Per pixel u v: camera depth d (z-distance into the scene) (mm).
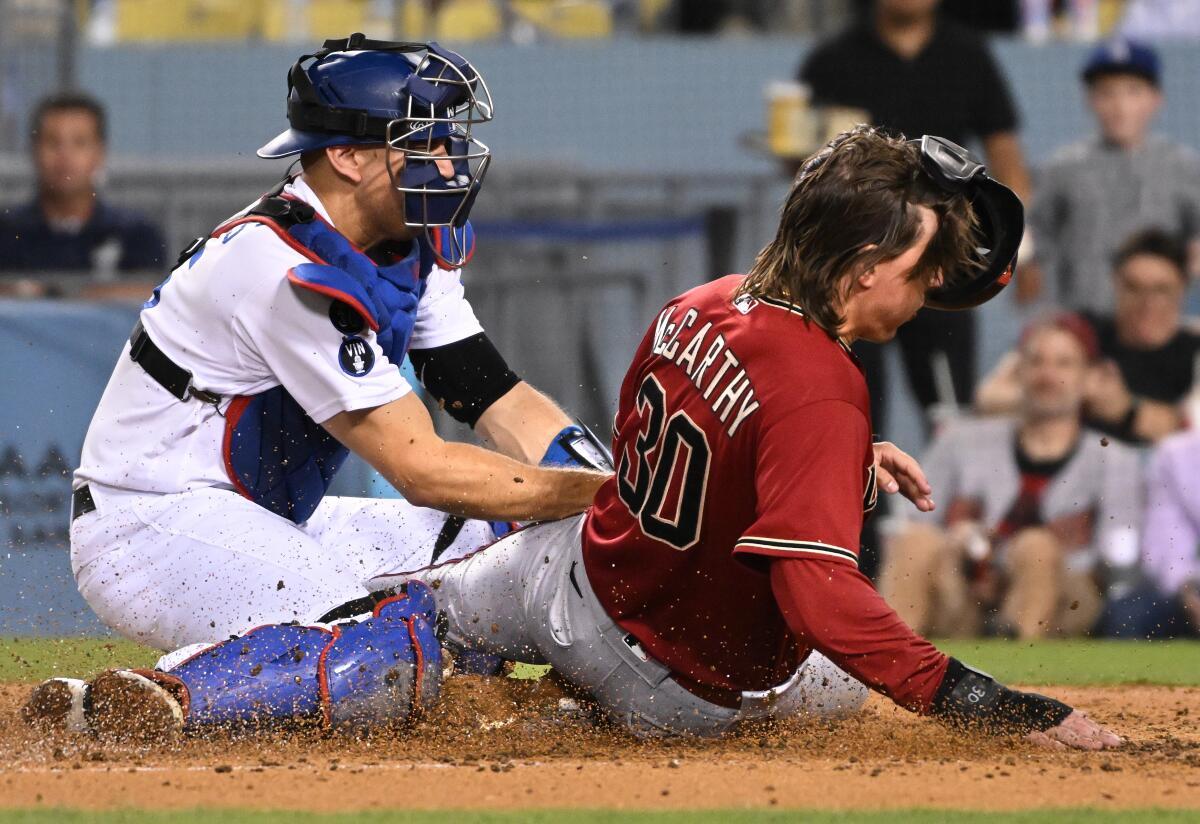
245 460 13180
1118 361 29484
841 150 10750
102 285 28609
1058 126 34875
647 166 35688
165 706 11672
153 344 13109
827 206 10602
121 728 11758
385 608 12648
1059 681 19422
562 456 14094
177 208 30578
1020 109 34938
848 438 10539
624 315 31984
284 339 12469
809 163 10961
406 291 13141
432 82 12555
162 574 12953
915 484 12758
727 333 10984
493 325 31094
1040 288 31594
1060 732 11305
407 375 16344
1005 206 11180
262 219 12781
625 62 36250
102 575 13219
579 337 31688
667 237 32000
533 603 12539
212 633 12828
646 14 40250
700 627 11734
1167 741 12461
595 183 32750
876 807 9672
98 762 11211
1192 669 21094
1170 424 29266
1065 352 28906
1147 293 29406
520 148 36406
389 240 13156
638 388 11711
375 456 12562
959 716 10914
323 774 10734
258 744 11930
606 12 40344
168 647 13297
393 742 12188
